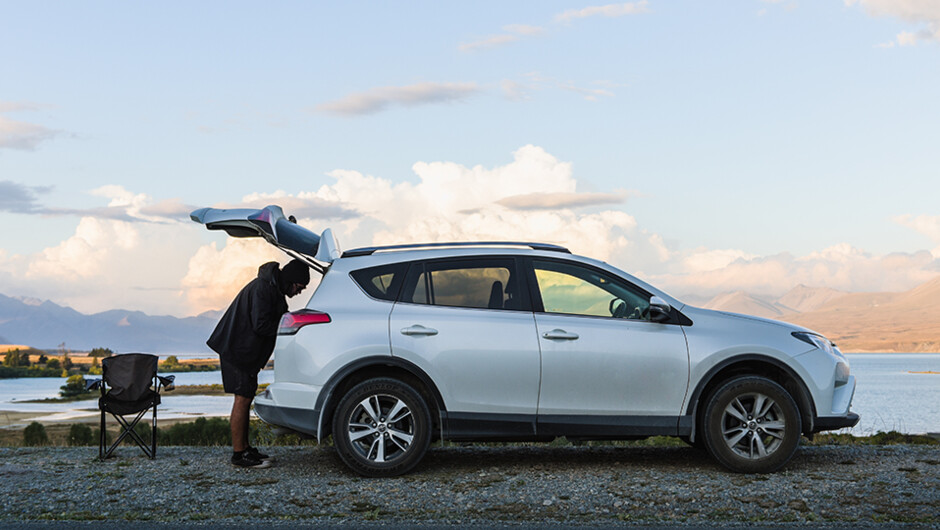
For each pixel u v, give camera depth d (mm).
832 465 6152
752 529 4438
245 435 6340
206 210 6629
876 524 4516
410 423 5945
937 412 97438
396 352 5938
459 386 5934
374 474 5848
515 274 6211
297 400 5941
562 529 4457
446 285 6184
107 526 4551
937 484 5410
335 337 5980
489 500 5148
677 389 5965
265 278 6367
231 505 5062
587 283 6227
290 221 7035
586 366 5934
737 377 5957
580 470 6070
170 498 5238
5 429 56406
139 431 26719
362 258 6324
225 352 6297
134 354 6676
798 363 6035
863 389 173750
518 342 5957
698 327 6105
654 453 6938
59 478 5820
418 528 4492
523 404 5941
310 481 5746
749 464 5871
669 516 4746
